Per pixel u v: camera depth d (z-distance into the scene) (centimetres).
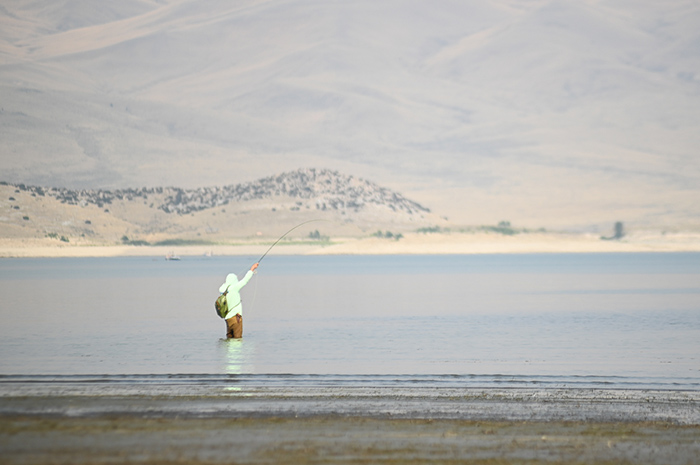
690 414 4897
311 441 4181
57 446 3984
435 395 5375
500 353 7431
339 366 6588
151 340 8294
